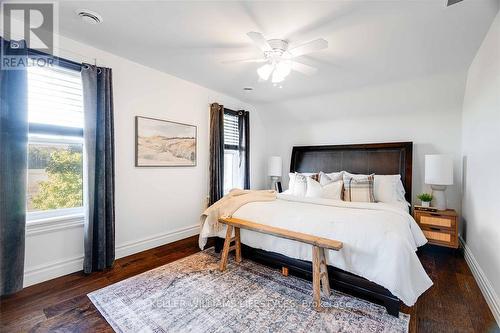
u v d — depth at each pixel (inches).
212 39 93.6
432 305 79.0
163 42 96.9
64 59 93.4
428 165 127.4
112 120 105.6
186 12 76.4
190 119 144.6
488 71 85.3
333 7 71.9
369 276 76.0
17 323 68.5
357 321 70.4
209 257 115.3
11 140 80.2
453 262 113.7
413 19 76.9
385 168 153.9
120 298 80.9
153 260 111.6
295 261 93.2
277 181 194.4
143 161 122.1
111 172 104.7
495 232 77.4
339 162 171.0
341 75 127.0
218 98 163.3
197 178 150.5
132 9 75.5
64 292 84.1
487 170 86.6
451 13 73.5
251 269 102.2
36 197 92.0
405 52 99.7
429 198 129.8
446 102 136.9
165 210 133.6
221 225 114.6
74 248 99.5
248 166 181.9
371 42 91.9
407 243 75.0
